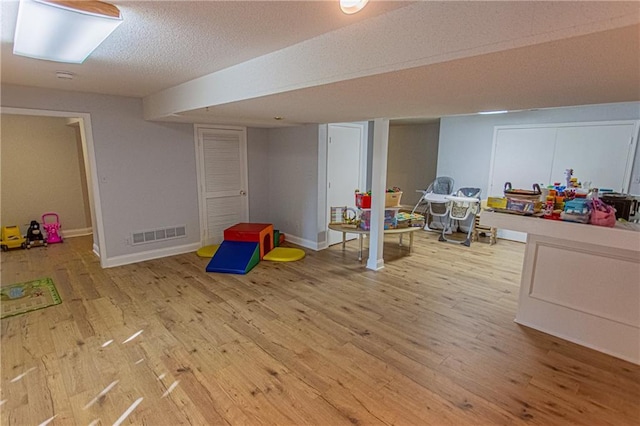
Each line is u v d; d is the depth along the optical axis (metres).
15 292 3.58
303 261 4.71
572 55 1.38
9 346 2.61
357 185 5.71
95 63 2.59
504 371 2.37
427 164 8.36
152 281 3.93
